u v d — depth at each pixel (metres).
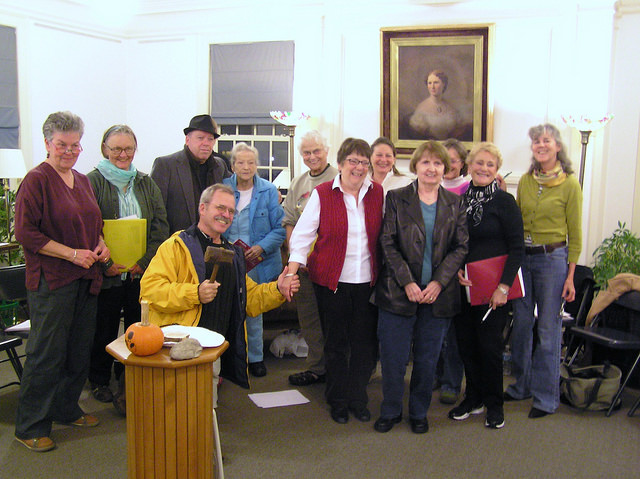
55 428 2.92
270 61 6.02
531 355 3.37
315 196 2.88
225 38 6.13
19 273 3.28
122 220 2.99
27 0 5.46
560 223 3.05
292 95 6.00
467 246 2.77
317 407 3.25
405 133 5.50
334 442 2.80
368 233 2.86
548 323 3.08
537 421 3.08
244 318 2.67
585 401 3.20
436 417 3.12
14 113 5.45
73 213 2.63
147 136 6.45
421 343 2.81
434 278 2.71
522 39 5.15
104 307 3.20
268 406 3.25
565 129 5.11
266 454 2.67
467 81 5.29
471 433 2.92
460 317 2.95
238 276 2.63
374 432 2.92
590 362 3.83
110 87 6.28
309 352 3.65
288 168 6.30
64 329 2.66
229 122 6.24
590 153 5.07
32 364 2.64
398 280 2.71
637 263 4.90
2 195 5.25
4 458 2.60
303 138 3.45
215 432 2.10
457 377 3.31
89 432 2.88
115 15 6.24
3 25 5.32
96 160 6.20
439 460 2.63
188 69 6.26
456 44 5.26
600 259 5.11
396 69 5.43
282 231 3.65
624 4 5.01
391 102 5.48
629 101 5.08
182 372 1.89
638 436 2.92
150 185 3.27
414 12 5.39
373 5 5.47
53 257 2.60
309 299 3.54
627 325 3.68
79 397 3.13
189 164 3.48
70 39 5.86
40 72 5.62
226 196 2.58
